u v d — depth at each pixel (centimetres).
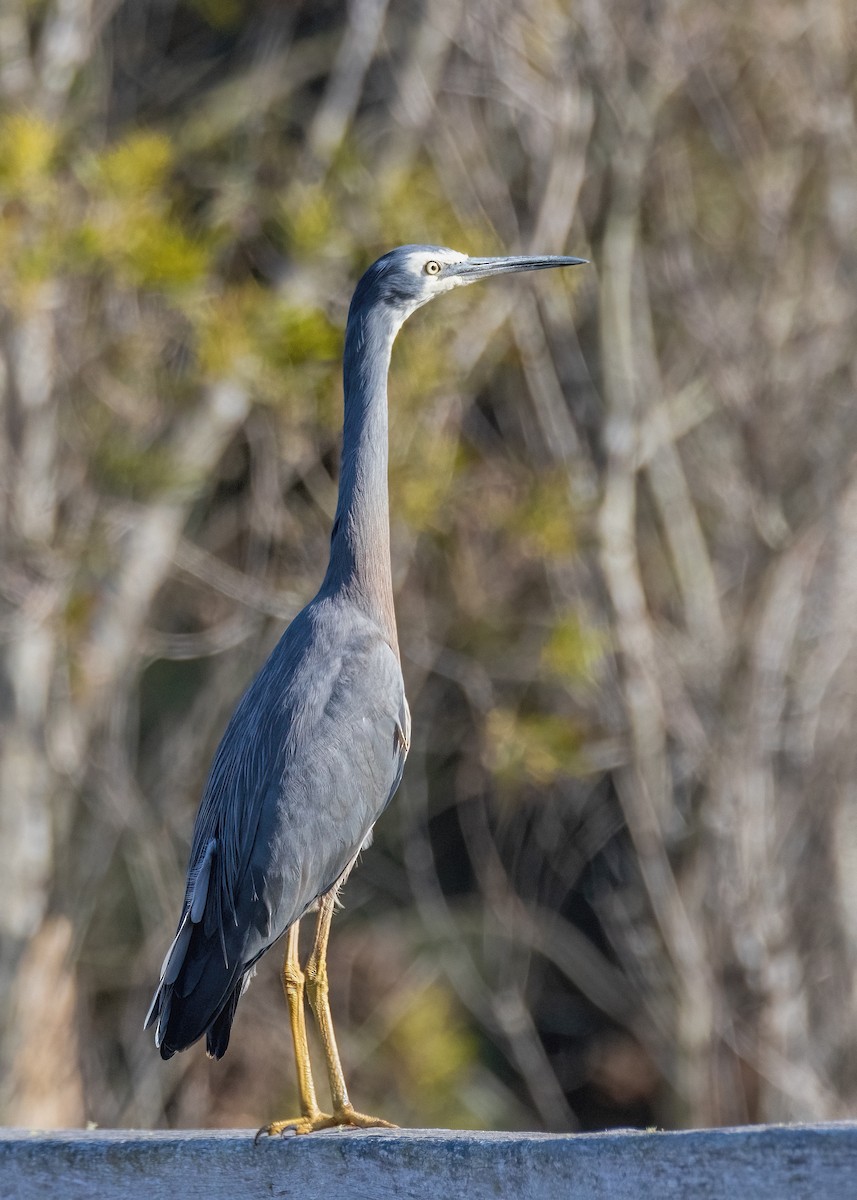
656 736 1424
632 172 1391
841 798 1502
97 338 1266
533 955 1728
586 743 1427
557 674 1380
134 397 1280
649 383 1434
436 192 1332
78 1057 1448
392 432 1232
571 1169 421
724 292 1448
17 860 1313
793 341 1438
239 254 1423
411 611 1424
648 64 1377
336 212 1246
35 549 1209
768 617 1440
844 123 1427
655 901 1441
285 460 1309
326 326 1179
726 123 1427
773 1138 391
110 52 1511
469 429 1467
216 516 1498
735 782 1424
